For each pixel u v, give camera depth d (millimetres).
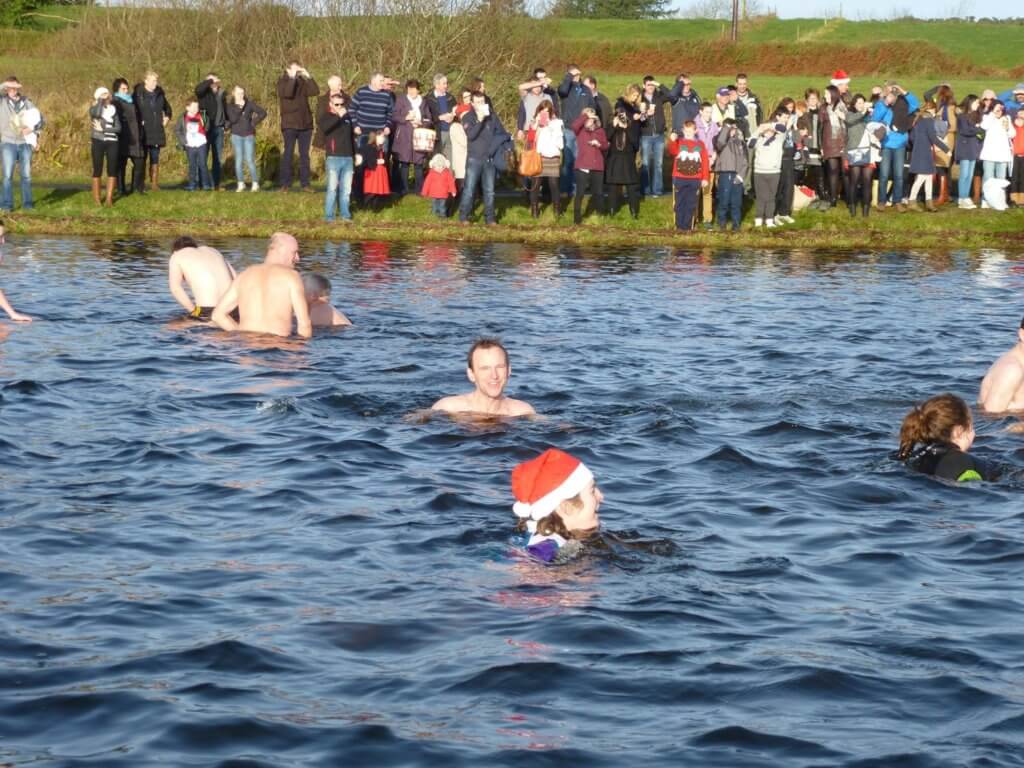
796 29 65875
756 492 8641
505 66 35344
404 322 15875
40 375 11992
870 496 8562
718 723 5137
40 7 55844
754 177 26906
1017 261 24453
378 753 4848
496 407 10727
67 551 7203
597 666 5684
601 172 27125
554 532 7371
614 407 11117
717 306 18234
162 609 6312
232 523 7777
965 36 62656
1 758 4773
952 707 5309
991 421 10664
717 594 6660
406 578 6812
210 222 26500
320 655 5773
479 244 25750
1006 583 6922
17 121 26453
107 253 22844
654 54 57781
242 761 4773
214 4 35938
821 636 6094
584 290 19672
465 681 5504
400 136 27578
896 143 27672
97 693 5332
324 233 26297
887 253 25562
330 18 35000
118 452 9391
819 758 4844
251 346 13641
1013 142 28266
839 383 12617
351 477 8797
